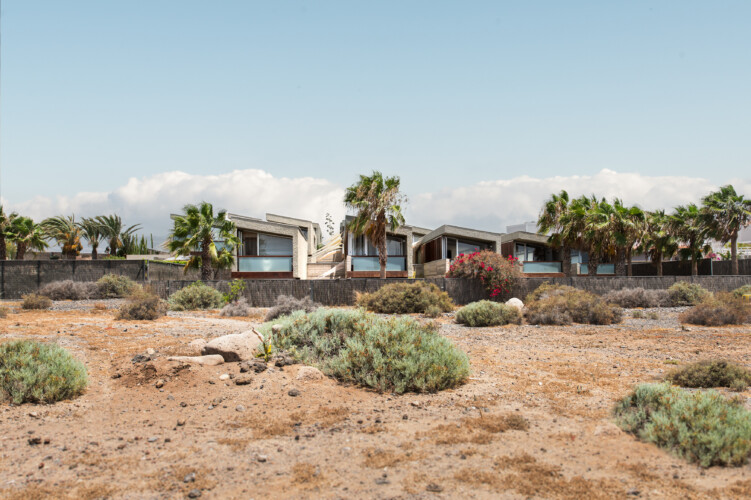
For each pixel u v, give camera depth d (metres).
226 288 23.50
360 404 6.57
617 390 7.46
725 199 37.69
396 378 7.30
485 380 8.05
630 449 4.97
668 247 40.66
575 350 11.39
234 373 7.70
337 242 48.88
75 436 5.43
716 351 11.14
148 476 4.40
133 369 7.82
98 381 7.61
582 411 6.29
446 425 5.73
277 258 32.69
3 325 13.38
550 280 24.91
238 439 5.31
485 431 5.53
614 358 10.31
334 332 9.02
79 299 23.47
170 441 5.29
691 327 15.68
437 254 36.88
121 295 24.08
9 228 40.47
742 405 5.98
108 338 11.35
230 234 29.02
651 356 10.58
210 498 3.97
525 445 5.09
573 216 34.72
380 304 20.67
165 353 9.33
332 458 4.77
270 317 16.53
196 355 9.11
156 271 29.06
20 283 26.34
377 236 30.92
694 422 5.05
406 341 7.93
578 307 17.39
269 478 4.34
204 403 6.56
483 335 14.08
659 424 5.22
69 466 4.62
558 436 5.34
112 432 5.58
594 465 4.58
